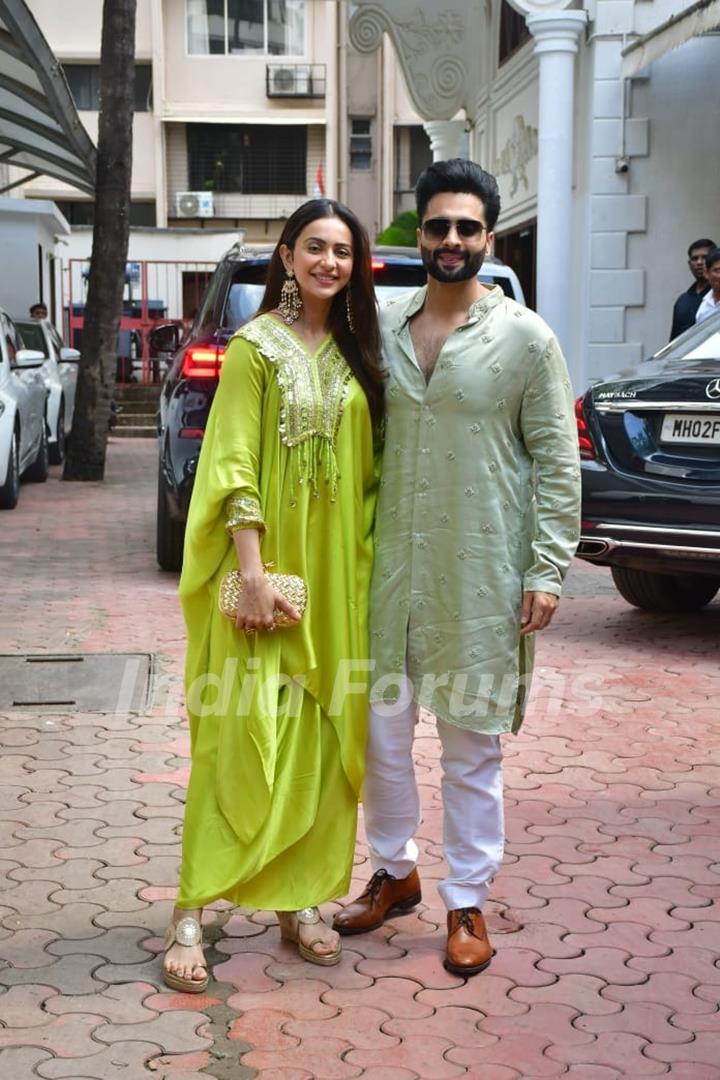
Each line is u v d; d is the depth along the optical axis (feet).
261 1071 9.67
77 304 87.97
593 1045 10.12
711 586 25.45
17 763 16.38
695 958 11.59
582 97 43.75
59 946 11.63
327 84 106.83
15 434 39.58
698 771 16.48
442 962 11.46
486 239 10.94
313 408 10.94
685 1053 10.03
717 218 42.78
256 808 10.90
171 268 86.94
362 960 11.52
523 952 11.65
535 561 11.12
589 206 43.06
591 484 21.61
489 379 10.91
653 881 13.17
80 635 22.89
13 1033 10.14
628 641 23.03
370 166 112.16
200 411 26.55
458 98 63.93
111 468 52.85
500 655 11.12
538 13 41.65
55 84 39.81
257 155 110.01
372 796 11.93
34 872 13.16
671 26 37.65
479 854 11.47
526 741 17.60
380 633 11.35
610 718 18.60
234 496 10.87
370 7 62.85
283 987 11.00
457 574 11.05
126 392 73.10
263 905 11.13
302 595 10.89
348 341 11.28
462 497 11.02
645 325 43.45
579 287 44.39
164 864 13.39
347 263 10.97
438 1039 10.17
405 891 12.34
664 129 42.55
